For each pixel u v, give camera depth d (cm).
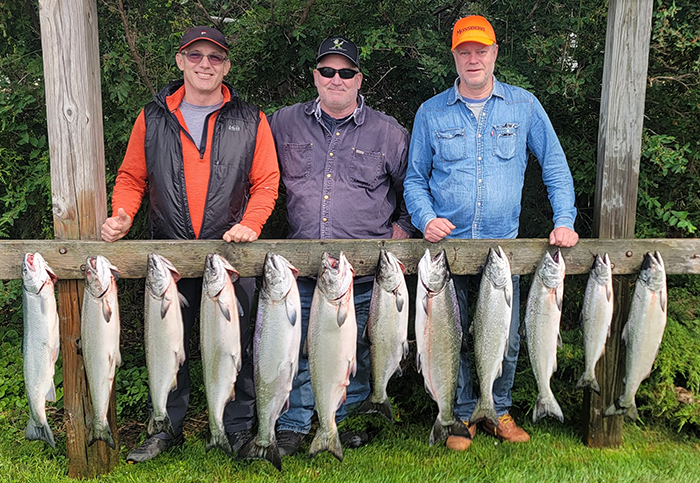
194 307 334
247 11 457
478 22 317
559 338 304
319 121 340
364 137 342
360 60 462
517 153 331
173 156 316
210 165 317
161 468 332
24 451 349
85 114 294
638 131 324
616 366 346
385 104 503
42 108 471
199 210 319
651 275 312
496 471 331
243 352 337
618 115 323
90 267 283
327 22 458
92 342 287
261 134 328
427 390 301
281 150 348
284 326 283
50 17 284
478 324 303
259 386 289
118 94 435
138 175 333
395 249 311
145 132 320
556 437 371
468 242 312
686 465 341
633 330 318
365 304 349
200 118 322
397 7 457
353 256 309
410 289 445
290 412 354
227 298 285
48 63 288
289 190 346
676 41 390
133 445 369
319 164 339
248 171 325
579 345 412
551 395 307
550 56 446
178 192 317
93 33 299
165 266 285
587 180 431
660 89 427
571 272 321
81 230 301
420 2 458
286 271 281
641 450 357
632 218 331
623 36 316
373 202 344
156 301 285
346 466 339
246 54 464
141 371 431
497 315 297
